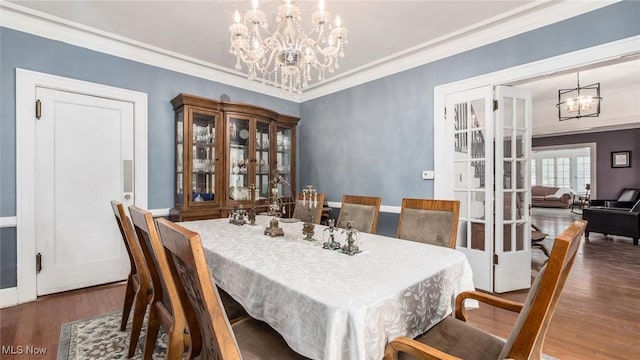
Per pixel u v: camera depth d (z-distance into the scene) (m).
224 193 3.32
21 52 2.43
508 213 2.80
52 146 2.60
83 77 2.72
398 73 3.37
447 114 2.99
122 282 2.94
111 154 2.91
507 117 2.78
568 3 2.22
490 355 1.04
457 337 1.15
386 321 0.97
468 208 2.87
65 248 2.67
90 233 2.79
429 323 1.19
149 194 3.12
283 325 1.06
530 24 2.43
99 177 2.84
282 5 1.82
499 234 2.71
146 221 1.14
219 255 1.47
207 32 2.72
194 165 3.16
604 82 4.41
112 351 1.74
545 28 2.36
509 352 0.79
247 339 1.13
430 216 1.90
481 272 2.79
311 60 2.13
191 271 0.79
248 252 1.50
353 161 3.85
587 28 2.17
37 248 2.53
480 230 2.82
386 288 1.04
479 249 2.83
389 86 3.45
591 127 6.31
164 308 1.42
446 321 1.26
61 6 2.30
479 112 2.77
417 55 3.16
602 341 1.87
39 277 2.54
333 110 4.10
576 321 2.12
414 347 0.88
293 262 1.33
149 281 1.69
